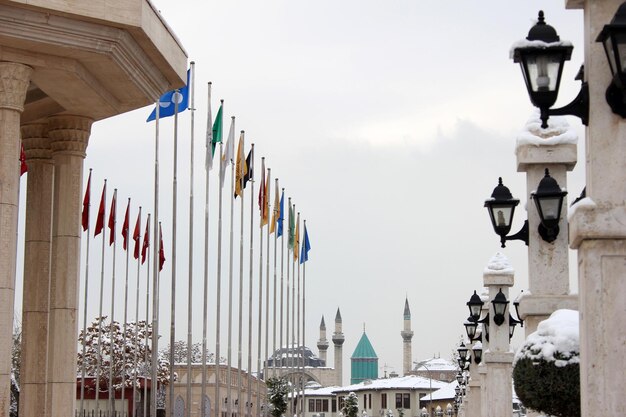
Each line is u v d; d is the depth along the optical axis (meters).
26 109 24.69
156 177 34.94
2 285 18.73
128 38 20.58
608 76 8.76
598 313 8.56
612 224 8.58
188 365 39.62
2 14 18.75
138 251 52.66
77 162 24.48
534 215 16.22
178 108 37.59
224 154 43.31
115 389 76.44
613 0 8.80
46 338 24.28
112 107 23.86
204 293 42.31
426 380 152.12
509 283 24.34
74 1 19.22
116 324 78.81
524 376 11.76
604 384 8.46
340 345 196.62
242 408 86.81
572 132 16.25
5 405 18.39
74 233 24.11
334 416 163.00
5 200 19.16
